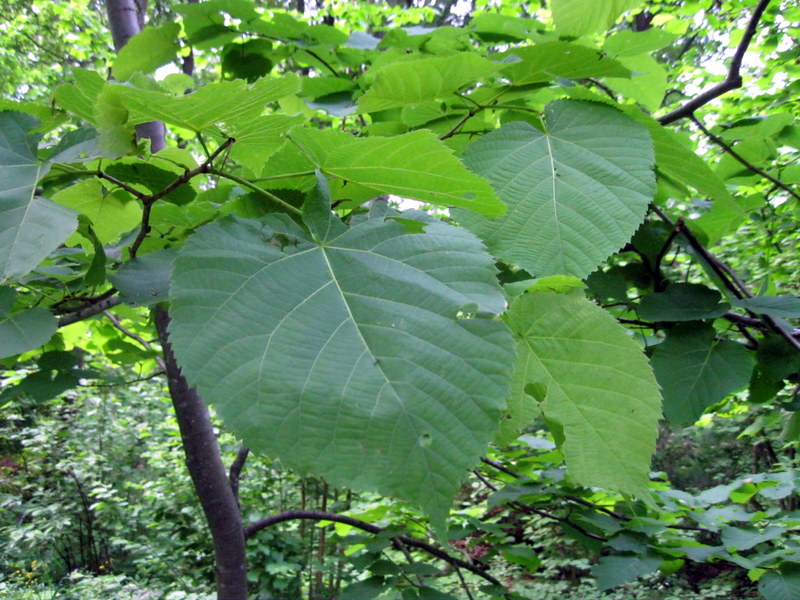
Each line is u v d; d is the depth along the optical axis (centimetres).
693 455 995
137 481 940
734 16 454
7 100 92
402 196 92
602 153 110
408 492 55
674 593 641
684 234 182
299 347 62
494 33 208
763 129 199
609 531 215
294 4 595
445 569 538
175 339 62
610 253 100
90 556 812
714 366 163
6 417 845
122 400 984
